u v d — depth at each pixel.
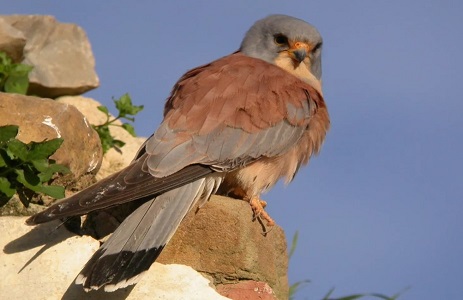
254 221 11.20
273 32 13.41
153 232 10.12
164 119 11.40
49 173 10.65
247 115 11.68
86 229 10.98
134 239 9.95
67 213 9.34
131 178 10.17
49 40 15.56
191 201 10.69
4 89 13.48
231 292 10.88
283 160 12.16
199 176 10.91
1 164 10.45
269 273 11.20
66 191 11.48
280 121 11.98
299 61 13.27
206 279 10.34
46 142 10.52
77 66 15.51
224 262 10.92
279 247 11.54
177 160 10.88
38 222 9.16
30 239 10.16
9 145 10.44
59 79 15.29
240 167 11.59
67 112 11.54
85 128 11.74
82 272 9.50
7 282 9.87
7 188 10.45
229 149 11.38
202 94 11.68
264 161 11.94
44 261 9.98
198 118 11.37
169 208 10.43
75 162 11.49
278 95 12.11
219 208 10.95
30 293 9.80
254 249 11.02
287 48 13.37
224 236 10.91
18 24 15.59
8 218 10.33
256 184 11.94
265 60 13.41
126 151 14.00
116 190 9.92
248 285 10.95
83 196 9.61
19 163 10.51
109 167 13.51
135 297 9.91
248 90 11.94
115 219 11.00
